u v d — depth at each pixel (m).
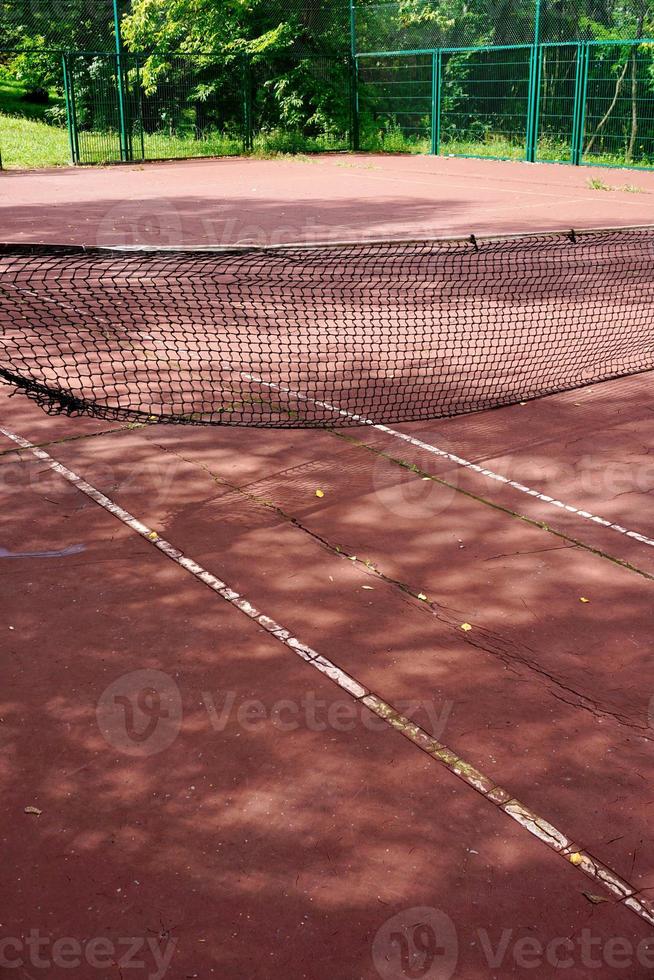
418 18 27.86
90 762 3.37
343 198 18.08
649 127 24.66
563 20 25.25
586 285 10.55
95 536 4.98
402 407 6.95
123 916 2.76
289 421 6.60
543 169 22.97
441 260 11.71
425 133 28.20
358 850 3.00
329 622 4.24
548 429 6.61
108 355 8.01
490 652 4.04
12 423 6.58
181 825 3.09
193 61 28.94
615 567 4.75
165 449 6.16
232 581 4.57
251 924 2.74
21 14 34.78
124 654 3.99
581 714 3.66
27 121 34.50
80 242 12.81
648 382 7.61
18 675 3.84
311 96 29.41
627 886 2.89
